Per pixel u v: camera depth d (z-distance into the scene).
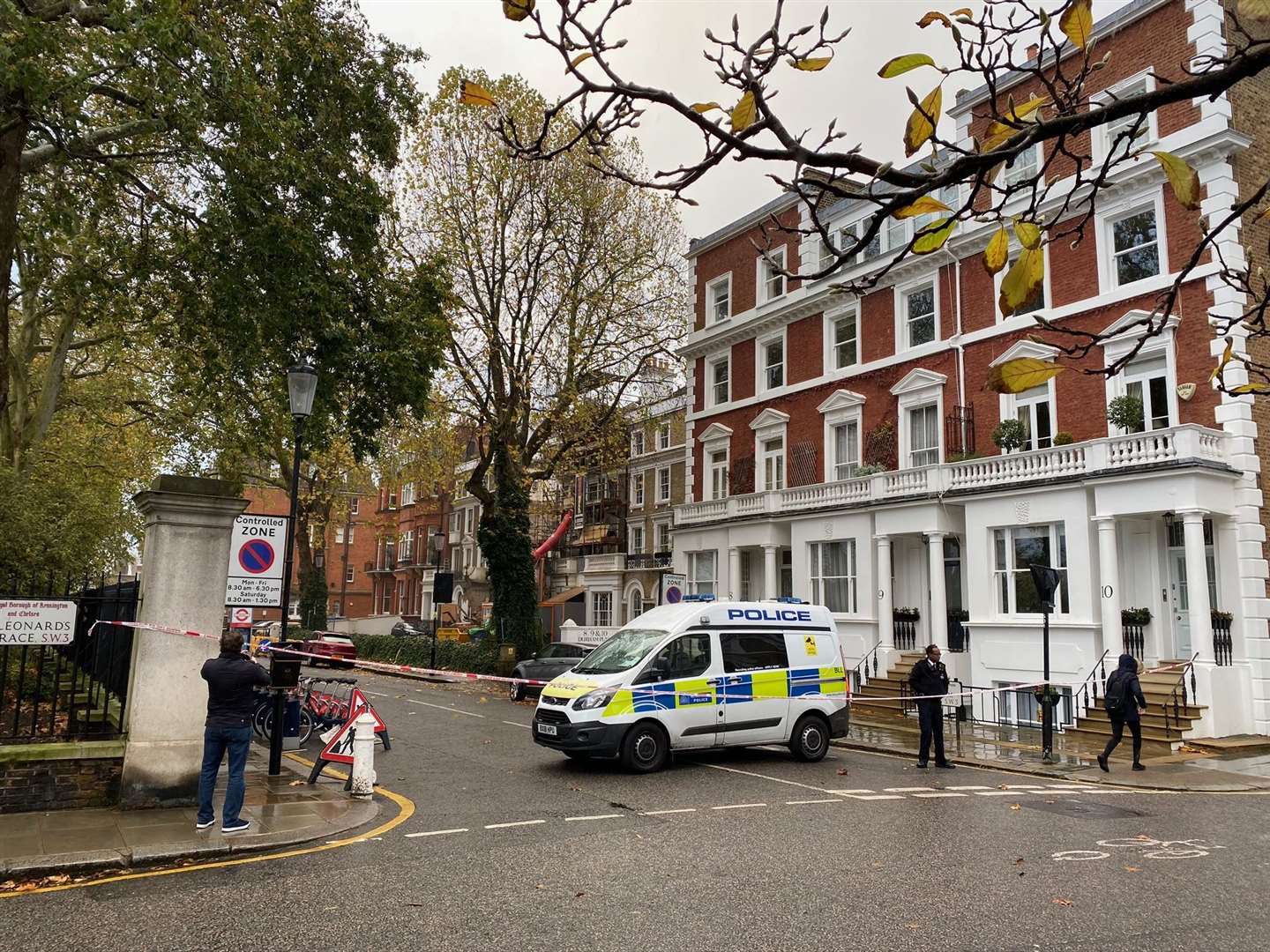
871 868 7.52
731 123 2.25
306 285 14.41
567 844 8.32
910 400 23.78
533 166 25.05
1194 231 17.81
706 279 31.92
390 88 16.42
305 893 6.70
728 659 13.66
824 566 24.89
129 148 15.59
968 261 22.62
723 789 11.35
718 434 30.44
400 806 9.99
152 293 15.58
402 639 34.09
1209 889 6.95
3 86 10.53
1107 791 11.97
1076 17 2.16
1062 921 6.14
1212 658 16.22
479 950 5.56
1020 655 19.17
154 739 9.08
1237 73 2.05
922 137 2.21
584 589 45.50
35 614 8.95
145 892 6.69
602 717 12.36
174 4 11.34
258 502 56.75
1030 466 19.45
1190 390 15.74
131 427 27.41
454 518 59.22
